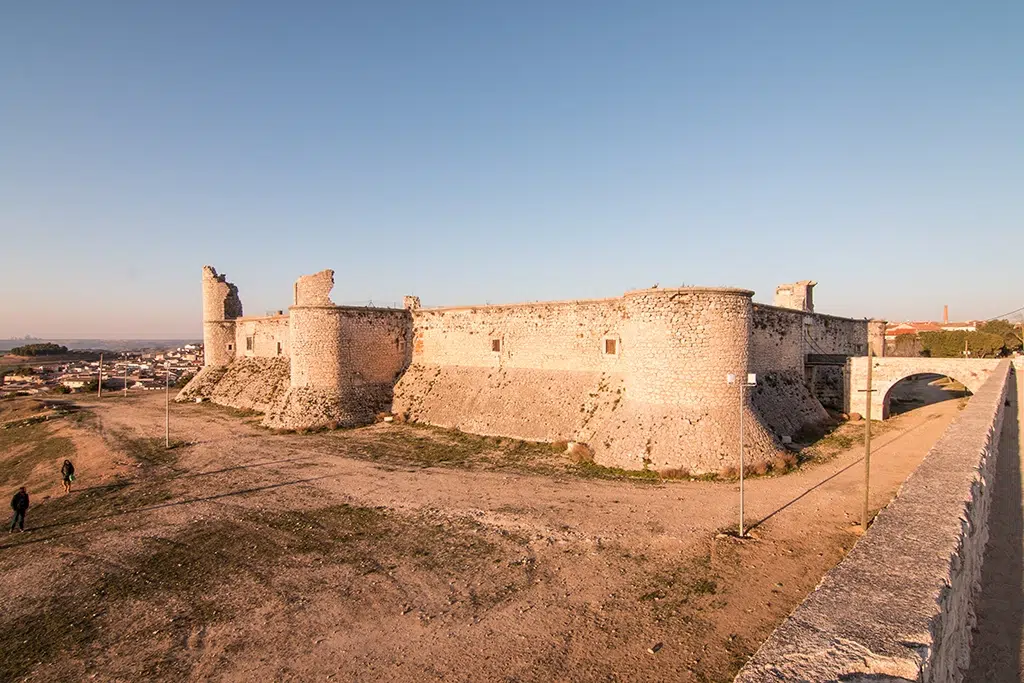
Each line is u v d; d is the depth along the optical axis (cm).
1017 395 2825
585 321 2822
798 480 1889
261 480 2109
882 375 3147
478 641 986
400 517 1648
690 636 969
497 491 1878
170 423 3503
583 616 1058
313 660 946
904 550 485
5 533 1675
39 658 988
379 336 3528
